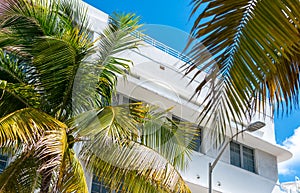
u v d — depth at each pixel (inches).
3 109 358.3
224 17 123.3
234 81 125.6
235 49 124.3
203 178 714.2
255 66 122.2
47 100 363.3
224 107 130.4
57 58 337.1
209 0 124.0
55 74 346.0
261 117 515.5
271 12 116.6
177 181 341.1
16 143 314.2
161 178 335.6
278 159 890.7
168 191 345.7
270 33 117.8
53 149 281.0
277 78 149.3
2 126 279.7
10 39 352.8
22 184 347.9
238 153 822.5
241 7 121.6
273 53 119.3
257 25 119.0
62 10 382.9
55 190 290.2
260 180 832.3
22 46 354.0
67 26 376.5
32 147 300.8
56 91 357.7
